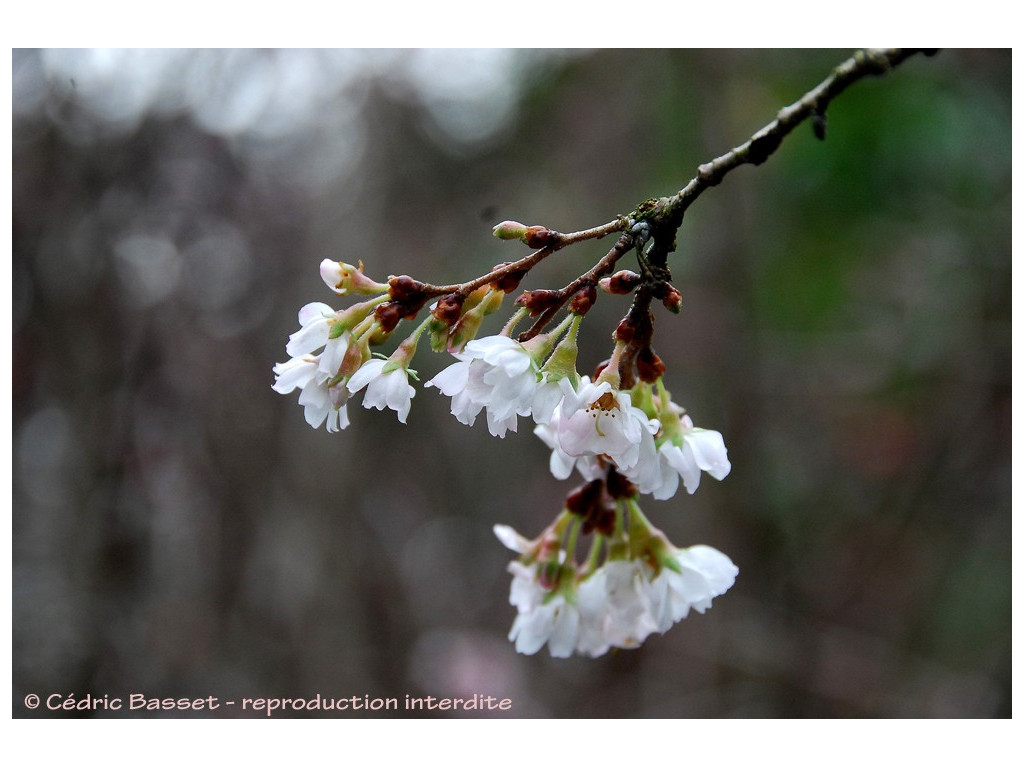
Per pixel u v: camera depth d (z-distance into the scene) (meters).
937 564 4.64
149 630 3.96
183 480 4.09
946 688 4.25
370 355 1.49
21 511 4.07
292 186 4.65
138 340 4.04
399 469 4.89
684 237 4.23
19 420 3.97
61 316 3.96
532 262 1.49
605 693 4.83
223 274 4.34
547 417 1.40
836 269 4.23
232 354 4.26
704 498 4.33
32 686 3.88
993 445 4.36
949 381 4.43
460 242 4.88
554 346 1.47
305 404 1.50
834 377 4.96
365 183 4.84
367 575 4.50
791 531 4.73
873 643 4.47
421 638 4.70
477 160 5.10
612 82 4.87
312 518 4.29
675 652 4.69
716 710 4.23
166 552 4.06
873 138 3.49
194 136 4.18
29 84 3.94
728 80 4.20
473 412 1.42
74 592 3.94
